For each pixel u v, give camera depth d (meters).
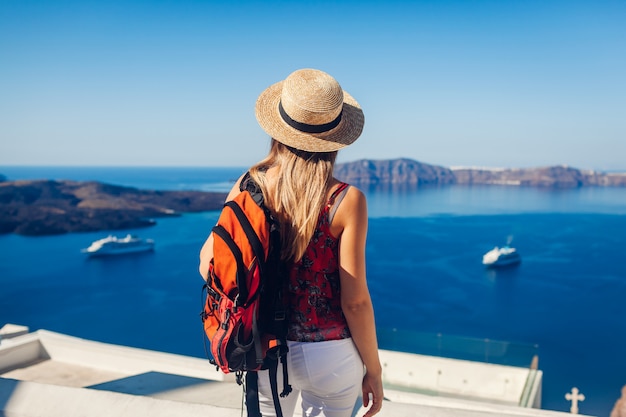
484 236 162.12
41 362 4.90
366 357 1.22
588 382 46.88
